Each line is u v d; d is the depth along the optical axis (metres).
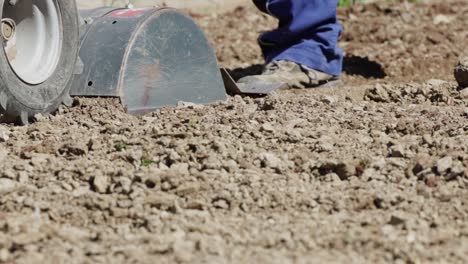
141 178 8.27
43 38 10.65
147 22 11.40
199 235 7.10
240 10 21.08
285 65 14.19
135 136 9.62
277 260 6.50
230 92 13.05
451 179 8.38
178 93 11.67
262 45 14.75
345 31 18.72
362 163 8.81
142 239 7.02
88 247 6.81
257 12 20.89
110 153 9.11
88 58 11.27
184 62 11.79
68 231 7.22
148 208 7.78
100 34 11.42
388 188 8.30
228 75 12.73
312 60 14.28
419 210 7.73
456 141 9.39
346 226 7.38
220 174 8.50
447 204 7.87
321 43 14.45
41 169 8.62
